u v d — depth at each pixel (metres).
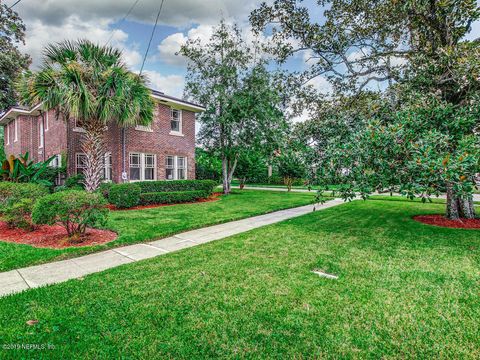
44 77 8.46
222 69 15.23
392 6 6.84
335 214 9.00
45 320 2.54
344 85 8.62
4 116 16.27
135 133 12.31
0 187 6.52
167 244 5.40
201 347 2.19
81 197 5.27
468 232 6.19
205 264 4.11
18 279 3.59
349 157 5.48
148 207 10.37
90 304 2.86
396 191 5.12
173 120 14.41
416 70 6.79
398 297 3.03
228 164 18.84
